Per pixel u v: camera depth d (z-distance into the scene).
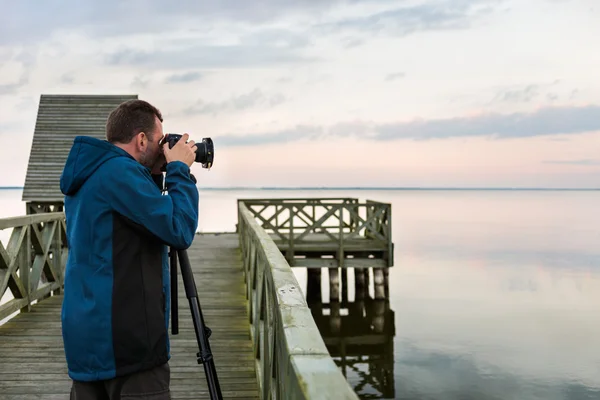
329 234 13.18
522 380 9.80
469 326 13.83
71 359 1.52
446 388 9.40
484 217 70.81
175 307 1.76
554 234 44.56
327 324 13.80
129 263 1.51
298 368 1.05
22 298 5.19
